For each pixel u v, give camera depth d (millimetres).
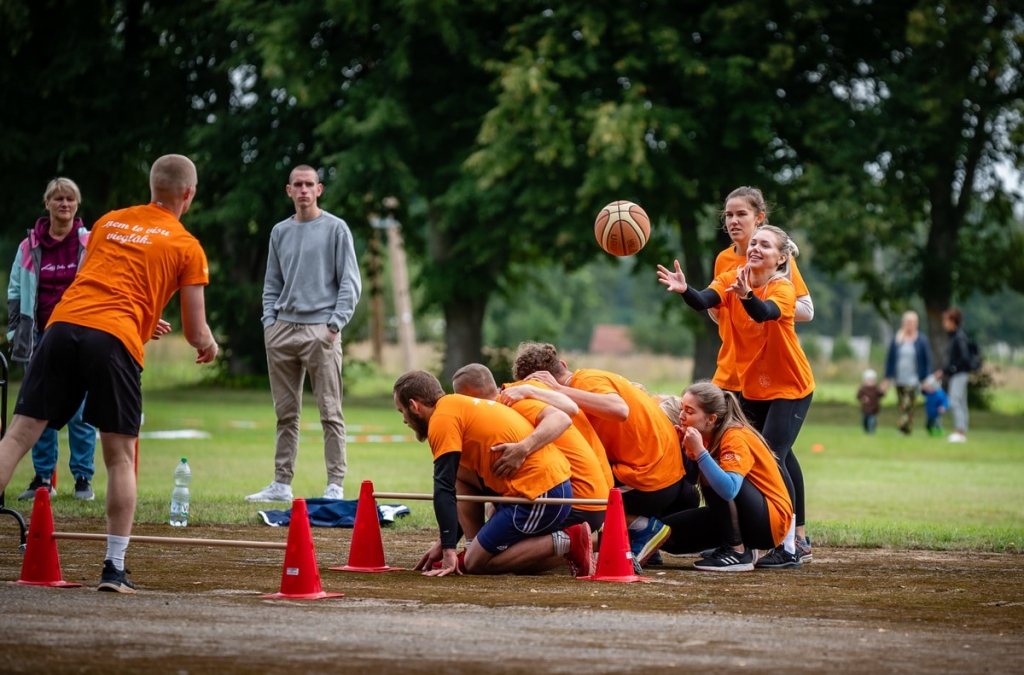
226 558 13844
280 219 59094
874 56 55875
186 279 11422
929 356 42250
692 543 14531
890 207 52625
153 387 64062
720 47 51094
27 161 60969
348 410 52344
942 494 23859
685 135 51094
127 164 63500
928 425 42594
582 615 10273
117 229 11391
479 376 13898
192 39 60531
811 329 182375
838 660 8555
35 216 61062
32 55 61125
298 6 54281
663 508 14461
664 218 55719
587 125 50344
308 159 58969
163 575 12320
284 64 54062
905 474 28016
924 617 10594
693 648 8875
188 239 11492
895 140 51844
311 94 54281
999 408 62500
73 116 61906
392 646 8688
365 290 75750
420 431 13797
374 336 95688
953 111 53312
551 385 14273
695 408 14180
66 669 7773
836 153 51094
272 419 43781
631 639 9172
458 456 13148
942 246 58938
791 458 15008
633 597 11469
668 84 53562
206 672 7785
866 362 104500
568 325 176500
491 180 50250
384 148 53812
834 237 51156
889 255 117250
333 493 18953
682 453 14977
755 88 50969
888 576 13422
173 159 11703
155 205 11625
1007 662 8602
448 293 58094
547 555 13117
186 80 62719
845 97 55562
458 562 13328
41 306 18281
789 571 13859
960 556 15445
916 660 8609
